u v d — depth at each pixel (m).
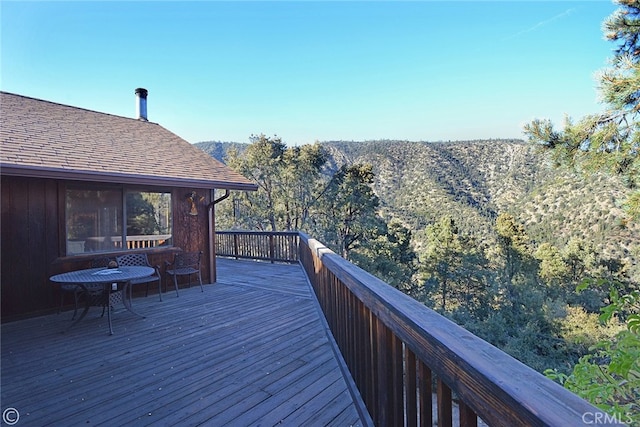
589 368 1.48
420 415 1.14
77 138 5.46
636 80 3.46
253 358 2.94
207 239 6.45
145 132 7.28
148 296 5.38
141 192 5.57
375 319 1.78
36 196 4.48
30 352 3.12
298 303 4.87
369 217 22.81
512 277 22.02
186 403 2.22
